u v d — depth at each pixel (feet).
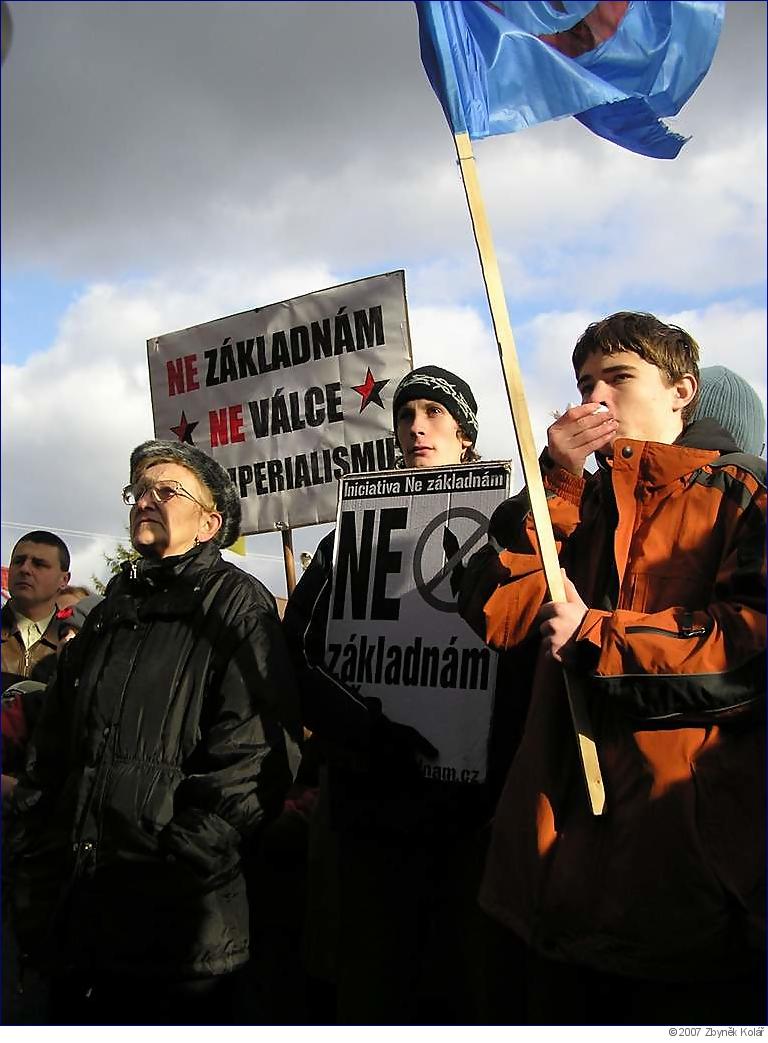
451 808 8.28
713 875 6.01
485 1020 7.79
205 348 13.61
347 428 12.44
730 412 9.73
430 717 8.50
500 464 8.85
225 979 8.21
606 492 7.54
